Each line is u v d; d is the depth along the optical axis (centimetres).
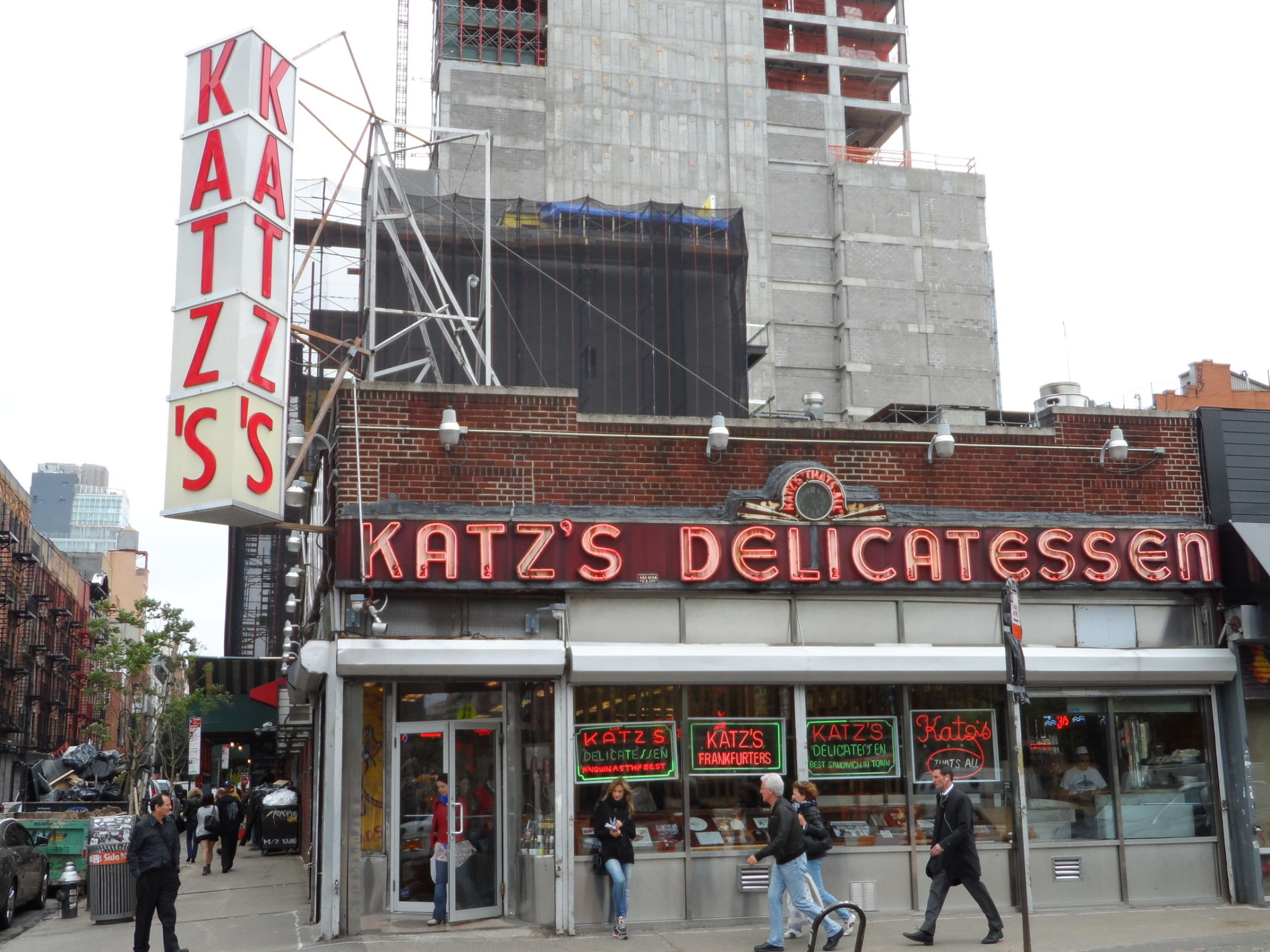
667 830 1512
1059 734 1647
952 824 1350
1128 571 1656
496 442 1550
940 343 7700
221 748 5328
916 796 1587
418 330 3180
